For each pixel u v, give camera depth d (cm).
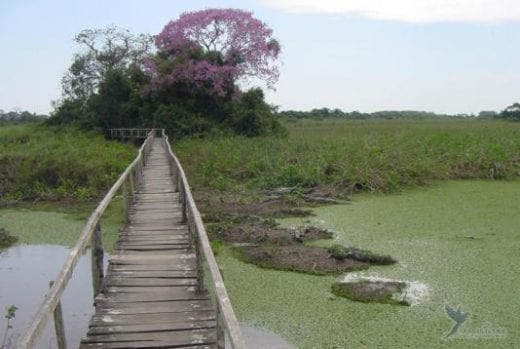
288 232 1166
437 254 990
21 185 1831
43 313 374
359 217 1320
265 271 930
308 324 711
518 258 950
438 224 1219
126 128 3344
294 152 2189
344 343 654
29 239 1248
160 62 3250
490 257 961
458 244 1051
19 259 1084
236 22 3266
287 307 769
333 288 831
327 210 1420
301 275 902
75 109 3822
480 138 2402
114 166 2059
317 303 779
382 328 689
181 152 2502
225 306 384
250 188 1761
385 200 1530
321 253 1001
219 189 1764
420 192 1636
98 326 577
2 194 1808
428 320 707
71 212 1563
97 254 693
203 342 543
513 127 3612
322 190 1620
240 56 3306
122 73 3491
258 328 706
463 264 927
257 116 3206
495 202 1446
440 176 1830
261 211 1423
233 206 1496
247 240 1123
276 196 1592
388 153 1948
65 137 3066
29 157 2034
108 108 3475
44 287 906
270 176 1817
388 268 921
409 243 1071
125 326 577
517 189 1644
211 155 2284
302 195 1571
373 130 3397
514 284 824
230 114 3234
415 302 767
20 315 781
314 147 2284
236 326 349
